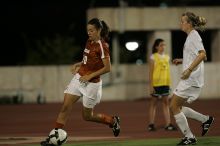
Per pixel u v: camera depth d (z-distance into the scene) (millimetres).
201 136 34781
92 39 29219
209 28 85562
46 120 54156
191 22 29875
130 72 85812
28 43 92312
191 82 29625
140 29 84375
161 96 41156
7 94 82812
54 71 84125
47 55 90375
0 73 83312
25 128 46281
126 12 83875
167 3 95625
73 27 106375
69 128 44688
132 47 72375
